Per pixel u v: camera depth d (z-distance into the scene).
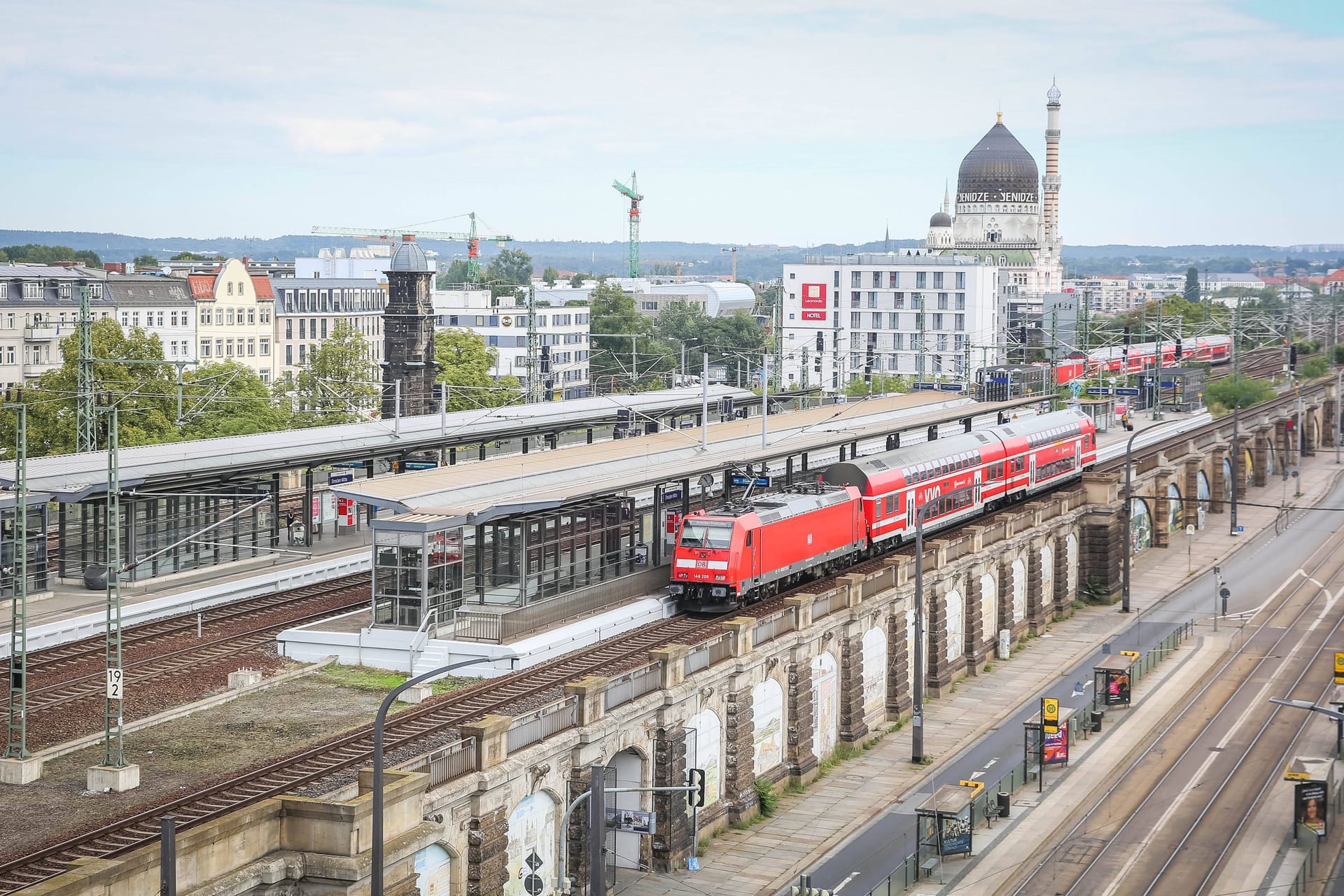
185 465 75.38
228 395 123.50
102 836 40.28
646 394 125.00
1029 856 59.84
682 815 56.72
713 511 75.25
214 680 57.72
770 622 64.44
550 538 70.88
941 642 85.06
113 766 44.94
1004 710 81.50
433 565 62.97
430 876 43.41
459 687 58.06
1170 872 58.25
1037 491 118.31
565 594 67.69
